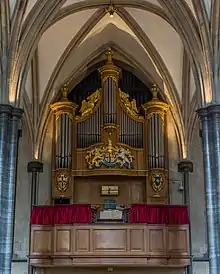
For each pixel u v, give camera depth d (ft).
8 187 51.98
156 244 59.52
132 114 71.56
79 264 58.90
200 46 55.83
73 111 71.61
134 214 60.39
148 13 66.18
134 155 70.08
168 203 70.49
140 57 73.77
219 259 49.98
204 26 55.16
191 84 70.64
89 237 59.57
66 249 59.26
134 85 76.38
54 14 59.26
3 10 54.13
